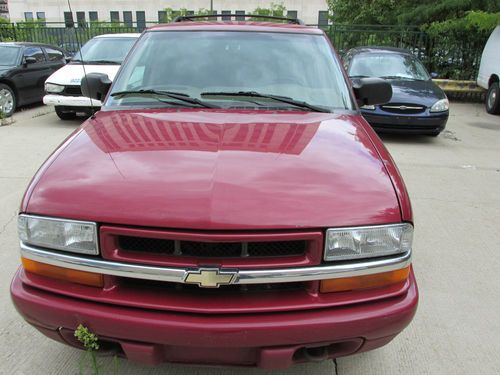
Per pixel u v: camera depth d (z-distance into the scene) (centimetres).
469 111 1245
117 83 319
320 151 230
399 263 202
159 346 191
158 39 340
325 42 346
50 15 4322
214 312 187
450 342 284
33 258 201
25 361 258
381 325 196
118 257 189
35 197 201
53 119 973
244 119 268
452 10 1473
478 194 556
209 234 181
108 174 205
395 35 1614
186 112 279
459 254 400
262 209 186
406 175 627
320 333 189
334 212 191
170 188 194
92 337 190
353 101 312
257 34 343
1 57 1016
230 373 251
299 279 189
